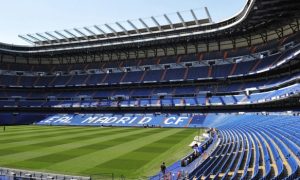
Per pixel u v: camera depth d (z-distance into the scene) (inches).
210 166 902.4
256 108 2765.7
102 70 3732.8
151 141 1728.6
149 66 3535.9
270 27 2773.1
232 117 2608.3
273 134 1315.2
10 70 3838.6
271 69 2519.7
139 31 3297.2
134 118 3014.3
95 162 1170.6
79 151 1396.4
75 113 3398.1
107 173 1011.3
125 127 2751.0
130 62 3698.3
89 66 3865.7
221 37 3157.0
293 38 2544.3
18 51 3796.8
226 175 762.2
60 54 3900.1
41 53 3848.4
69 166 1104.2
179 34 3134.8
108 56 3868.1
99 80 3604.8
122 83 3457.2
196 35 3085.6
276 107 2586.1
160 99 3193.9
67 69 3919.8
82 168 1077.1
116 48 3582.7
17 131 2347.4
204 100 2974.9
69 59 4037.9
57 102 3550.7
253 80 2942.9
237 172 786.2
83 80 3683.6
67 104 3464.6
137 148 1482.5
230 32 2970.0
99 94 3526.1
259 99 2546.8
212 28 2987.2
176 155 1301.7
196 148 1280.8
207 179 756.6
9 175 900.6
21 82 3777.1
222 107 2950.3
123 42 3385.8
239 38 3184.1
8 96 3585.1
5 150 1418.6
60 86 3705.7
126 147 1513.3
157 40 3260.3
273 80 2674.7
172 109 3139.8
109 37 3420.3
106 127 2760.8
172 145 1573.6
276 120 1808.6
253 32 2957.7
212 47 3390.7
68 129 2536.9
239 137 1485.0
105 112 3329.2
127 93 3415.4
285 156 850.1
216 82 3144.7
